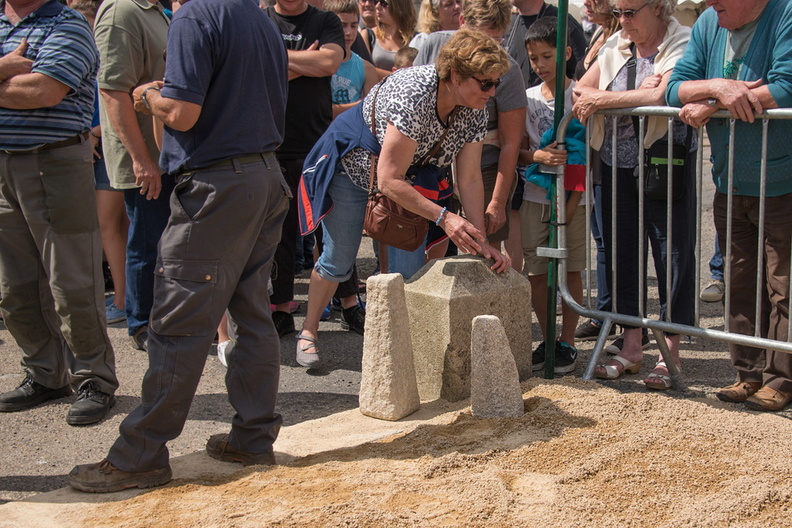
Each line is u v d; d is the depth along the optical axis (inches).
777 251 156.6
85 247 158.2
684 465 128.8
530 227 191.8
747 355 164.2
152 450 124.0
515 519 112.4
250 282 127.7
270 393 131.6
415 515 112.3
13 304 162.2
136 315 203.6
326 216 179.2
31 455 148.8
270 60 124.0
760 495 117.0
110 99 175.8
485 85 148.4
